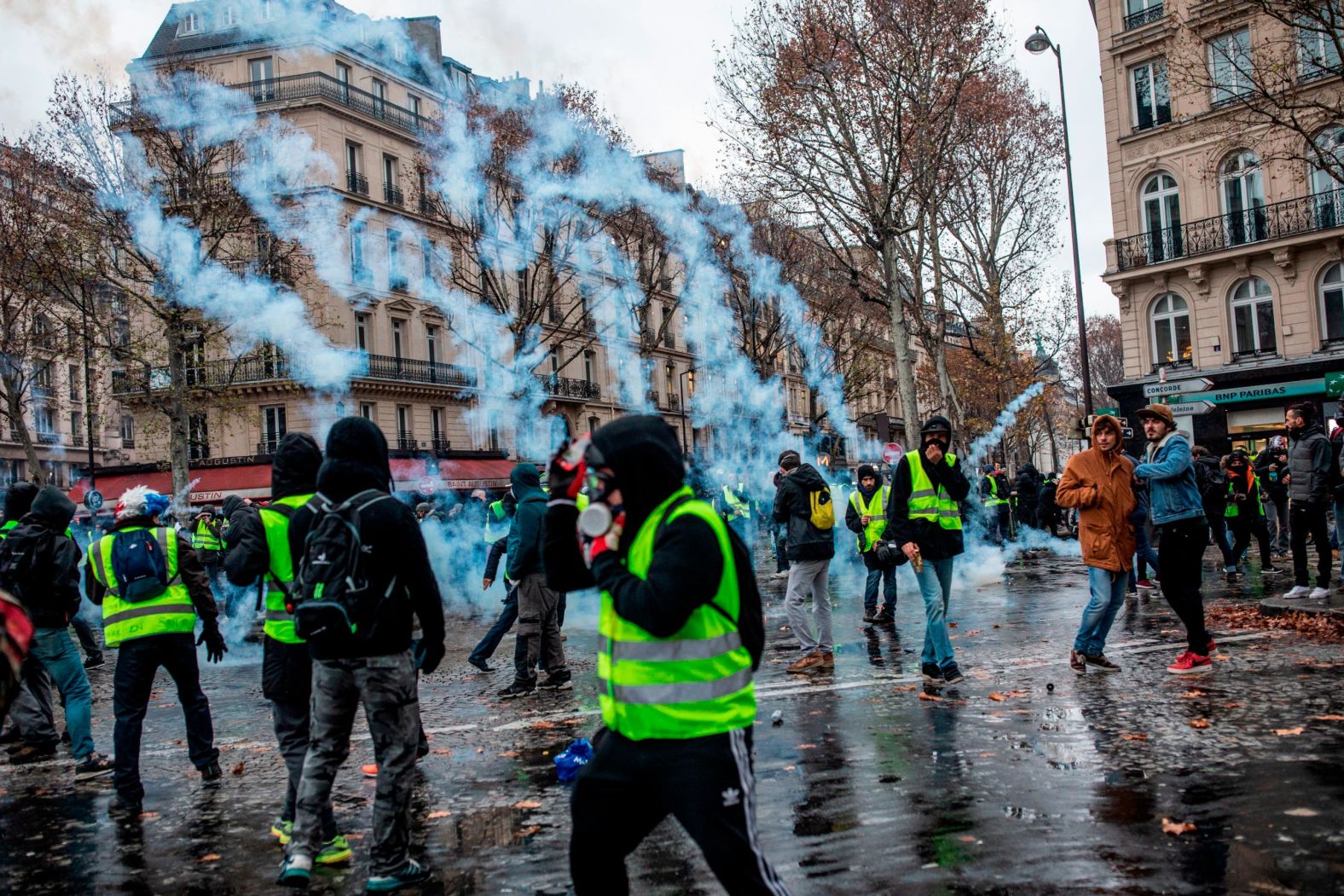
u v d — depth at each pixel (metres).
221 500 33.50
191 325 28.00
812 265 38.84
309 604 4.13
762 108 25.14
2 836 5.04
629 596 2.76
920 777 5.12
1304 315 27.33
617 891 2.93
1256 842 3.99
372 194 36.94
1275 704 6.16
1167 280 29.95
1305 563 10.64
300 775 4.80
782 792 5.01
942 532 7.53
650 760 2.81
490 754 6.20
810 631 8.55
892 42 23.89
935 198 28.58
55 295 28.92
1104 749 5.44
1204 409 27.50
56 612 6.37
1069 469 7.57
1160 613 10.55
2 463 46.59
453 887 4.07
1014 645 9.02
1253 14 26.83
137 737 5.61
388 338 37.19
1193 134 28.86
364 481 4.36
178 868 4.52
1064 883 3.72
